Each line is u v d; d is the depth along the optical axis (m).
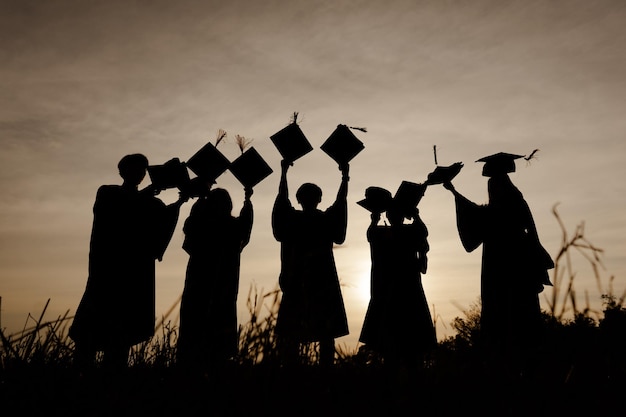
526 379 1.67
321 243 5.04
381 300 5.43
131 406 1.66
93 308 3.95
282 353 1.71
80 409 1.64
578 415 1.58
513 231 5.18
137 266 4.40
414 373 1.89
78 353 2.00
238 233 5.22
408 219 5.83
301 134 5.49
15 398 1.68
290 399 1.64
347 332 4.81
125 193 4.54
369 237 5.71
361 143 5.51
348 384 1.83
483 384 1.71
